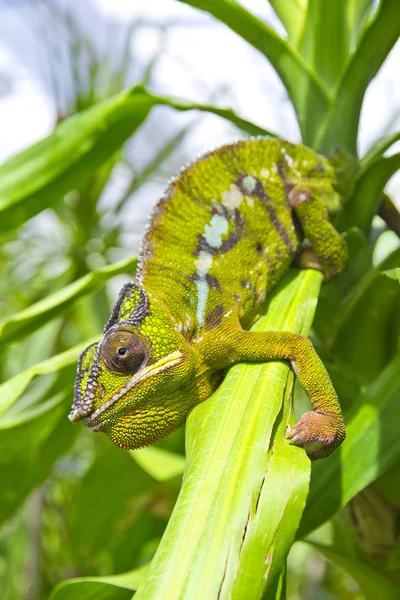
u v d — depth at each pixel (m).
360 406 0.48
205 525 0.41
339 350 0.51
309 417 0.45
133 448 0.47
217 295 0.49
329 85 0.53
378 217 0.55
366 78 0.51
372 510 0.51
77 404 0.47
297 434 0.45
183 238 0.50
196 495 0.42
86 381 0.47
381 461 0.47
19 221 0.53
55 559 0.73
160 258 0.49
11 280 0.76
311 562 0.75
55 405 0.53
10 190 0.53
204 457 0.43
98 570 0.66
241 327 0.49
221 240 0.50
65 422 0.56
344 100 0.52
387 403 0.47
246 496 0.41
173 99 0.53
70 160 0.53
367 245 0.52
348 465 0.47
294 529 0.41
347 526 0.53
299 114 0.53
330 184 0.51
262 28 0.52
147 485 0.60
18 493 0.56
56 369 0.51
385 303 0.50
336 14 0.52
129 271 0.53
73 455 0.75
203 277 0.49
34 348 0.71
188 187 0.50
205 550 0.41
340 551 0.53
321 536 0.53
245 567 0.40
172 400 0.47
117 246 0.76
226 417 0.43
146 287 0.49
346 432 0.47
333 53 0.52
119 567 0.61
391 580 0.52
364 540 0.52
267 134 0.53
